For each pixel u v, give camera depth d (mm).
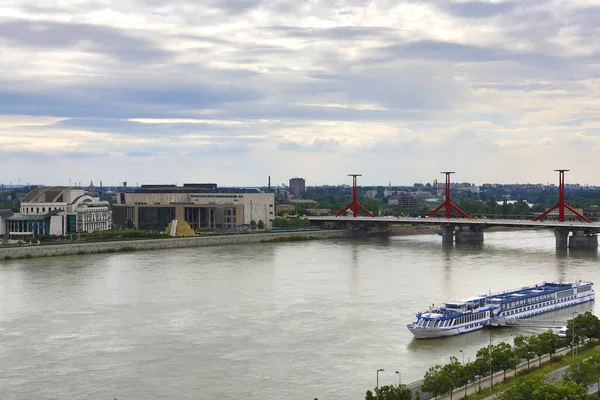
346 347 157375
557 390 104875
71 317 185875
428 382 116250
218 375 138250
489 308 179375
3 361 147375
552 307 198375
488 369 124875
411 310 194500
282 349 155750
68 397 126938
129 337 166000
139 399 125688
